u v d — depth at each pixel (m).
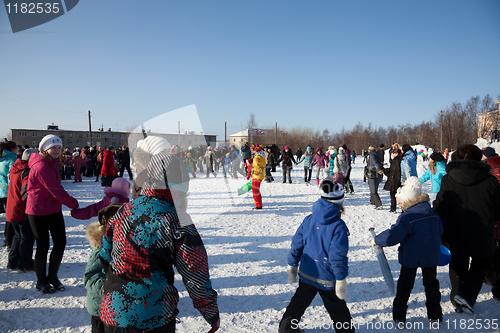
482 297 3.30
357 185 12.80
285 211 7.79
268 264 4.25
